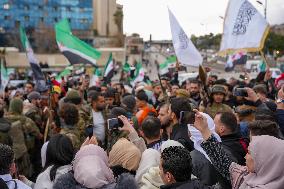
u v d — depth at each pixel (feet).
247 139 14.06
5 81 40.06
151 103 35.47
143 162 13.15
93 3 294.46
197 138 13.99
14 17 261.03
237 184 11.14
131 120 19.24
